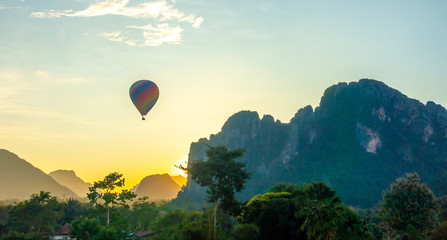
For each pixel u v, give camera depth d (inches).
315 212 1788.9
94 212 3031.5
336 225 1772.9
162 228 3358.8
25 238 3319.4
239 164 2384.4
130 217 4940.9
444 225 3009.4
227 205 2345.0
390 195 3782.0
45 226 3907.5
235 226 2341.3
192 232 2226.9
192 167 2358.5
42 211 3932.1
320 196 1872.5
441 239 2935.5
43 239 3484.3
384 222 3831.2
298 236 2171.5
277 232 2308.1
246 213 2466.8
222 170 2290.8
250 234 2258.9
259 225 2370.8
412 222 3548.2
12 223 3801.7
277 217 2325.3
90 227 2608.3
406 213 3599.9
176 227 2546.8
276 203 2426.2
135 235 3563.0
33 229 3843.5
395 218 3649.1
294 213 2156.7
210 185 2340.1
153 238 3245.6
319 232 1745.8
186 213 3484.3
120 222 3090.6
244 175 2394.2
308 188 1909.4
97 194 3043.8
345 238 2010.3
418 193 3686.0
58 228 4276.6
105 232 2492.6
